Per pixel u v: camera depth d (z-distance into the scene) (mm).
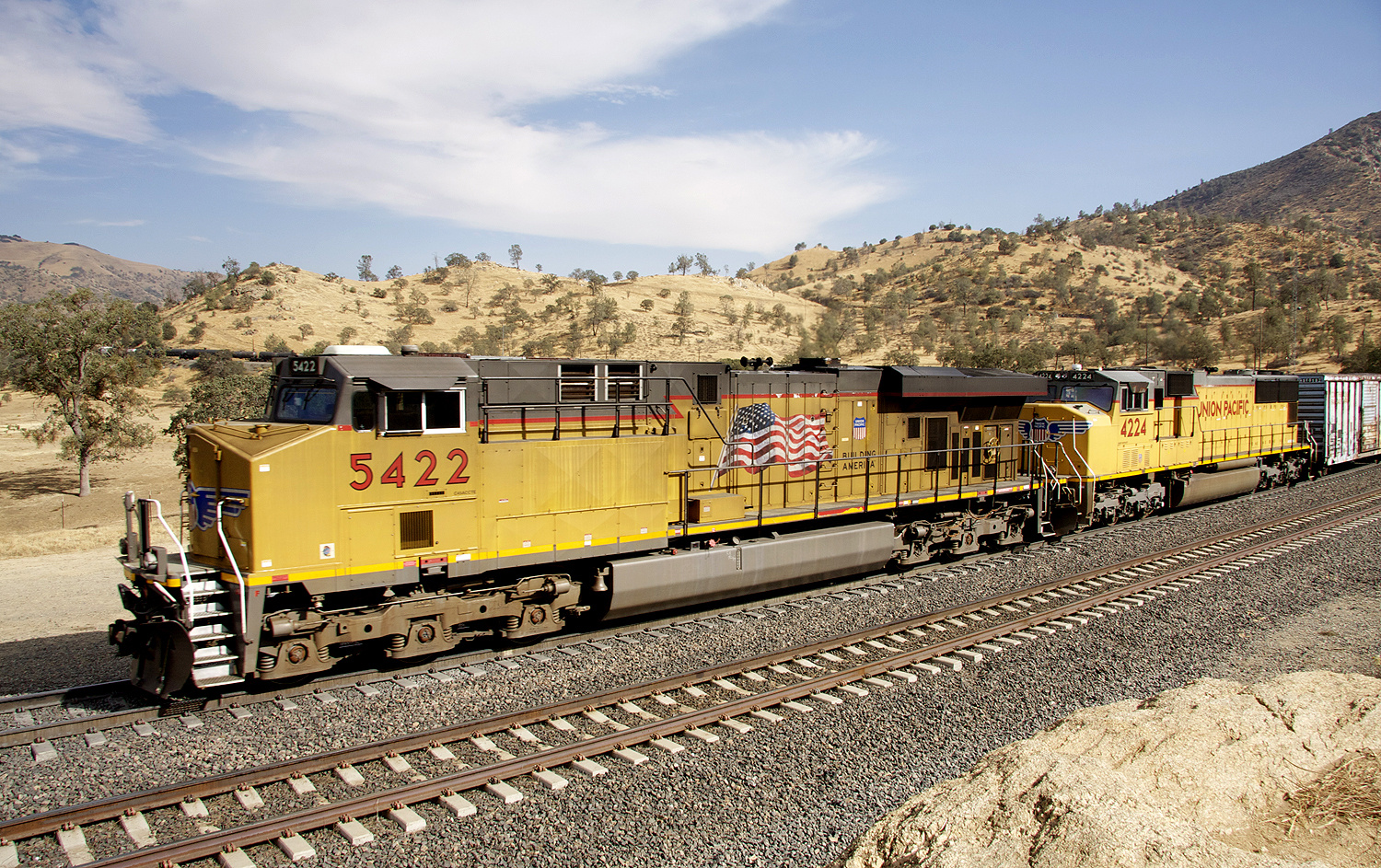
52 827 6215
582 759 7488
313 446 8672
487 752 7605
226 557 8648
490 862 6039
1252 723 6055
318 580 8750
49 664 10289
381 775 7188
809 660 10328
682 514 12320
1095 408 18688
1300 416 28609
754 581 12695
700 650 10648
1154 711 6395
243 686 9102
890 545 14461
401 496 9281
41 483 33156
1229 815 5223
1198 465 22172
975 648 10945
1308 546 17000
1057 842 4434
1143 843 4285
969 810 4957
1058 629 11781
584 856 6137
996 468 16484
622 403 11531
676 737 8117
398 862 6004
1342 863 4855
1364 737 5965
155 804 6574
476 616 10031
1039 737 6285
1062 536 18578
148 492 31500
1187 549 16672
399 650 9461
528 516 10320
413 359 9531
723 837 6434
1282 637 11586
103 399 32406
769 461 13539
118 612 13289
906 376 14680
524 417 10438
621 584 11172
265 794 6840
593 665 10016
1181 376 21234
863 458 14109
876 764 7664
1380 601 13211
